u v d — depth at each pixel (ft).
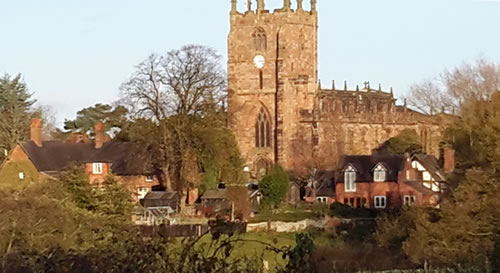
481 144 307.37
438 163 497.46
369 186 508.94
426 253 249.55
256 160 620.49
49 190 262.67
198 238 90.74
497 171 269.03
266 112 622.54
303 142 613.11
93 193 271.90
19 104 620.49
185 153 462.60
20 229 184.65
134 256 88.33
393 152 594.65
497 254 216.54
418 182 492.13
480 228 249.55
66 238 193.57
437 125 550.36
